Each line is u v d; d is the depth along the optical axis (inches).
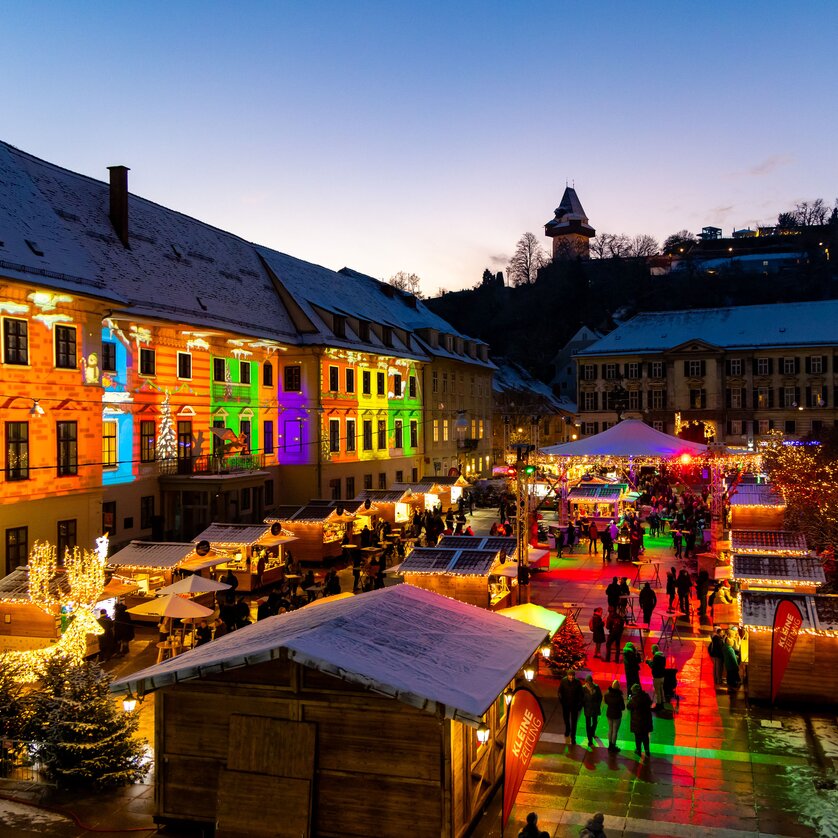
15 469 1021.8
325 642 462.9
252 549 1277.1
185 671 469.7
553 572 1402.6
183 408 1540.4
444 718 442.6
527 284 6240.2
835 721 717.3
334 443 1932.8
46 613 859.4
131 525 1401.3
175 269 1635.1
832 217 6653.5
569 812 540.4
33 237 1201.4
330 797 468.1
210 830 490.3
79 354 1208.8
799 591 896.3
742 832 510.0
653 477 2559.1
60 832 493.7
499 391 3631.9
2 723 585.0
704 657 914.7
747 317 3619.6
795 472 1605.6
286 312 1920.5
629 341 3693.4
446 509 1978.3
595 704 663.1
